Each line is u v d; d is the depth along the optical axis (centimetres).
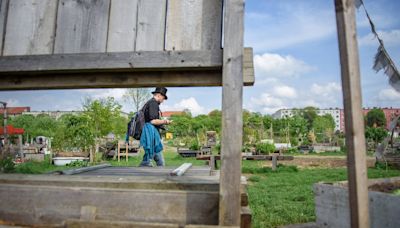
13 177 234
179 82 233
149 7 238
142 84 237
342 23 157
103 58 230
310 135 4678
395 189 370
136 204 202
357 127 152
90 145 1706
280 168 1403
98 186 214
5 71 239
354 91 153
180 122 5366
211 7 229
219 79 229
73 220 188
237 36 198
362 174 150
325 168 1552
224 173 185
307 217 463
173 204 200
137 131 548
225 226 179
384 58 306
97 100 1795
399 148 1398
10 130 1905
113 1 244
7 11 256
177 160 1973
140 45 236
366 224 148
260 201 593
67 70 235
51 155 1730
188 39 229
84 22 245
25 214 212
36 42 249
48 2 252
